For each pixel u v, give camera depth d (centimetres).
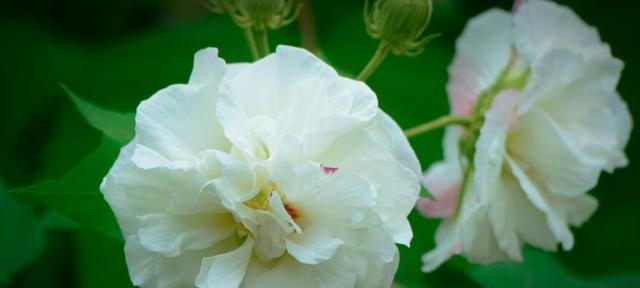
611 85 73
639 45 88
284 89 64
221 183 61
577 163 72
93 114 68
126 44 86
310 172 61
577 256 85
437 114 83
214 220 64
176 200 62
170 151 62
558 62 71
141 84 85
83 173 68
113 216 68
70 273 79
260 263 64
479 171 70
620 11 88
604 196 87
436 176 76
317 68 64
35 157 86
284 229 62
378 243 62
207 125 63
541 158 72
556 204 73
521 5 72
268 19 71
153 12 92
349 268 62
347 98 63
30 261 75
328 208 62
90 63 86
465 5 88
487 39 77
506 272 77
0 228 76
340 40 86
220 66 63
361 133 63
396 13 69
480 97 74
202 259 64
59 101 86
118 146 68
